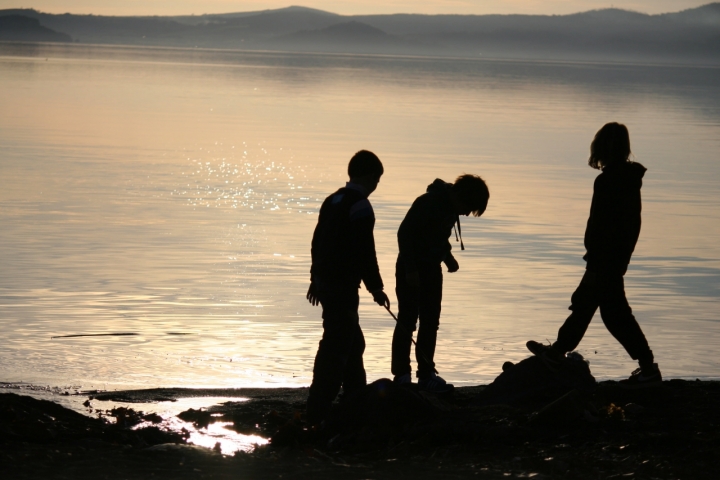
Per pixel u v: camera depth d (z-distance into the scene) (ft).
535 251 84.99
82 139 187.32
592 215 31.96
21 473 22.47
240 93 432.25
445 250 34.27
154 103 332.80
